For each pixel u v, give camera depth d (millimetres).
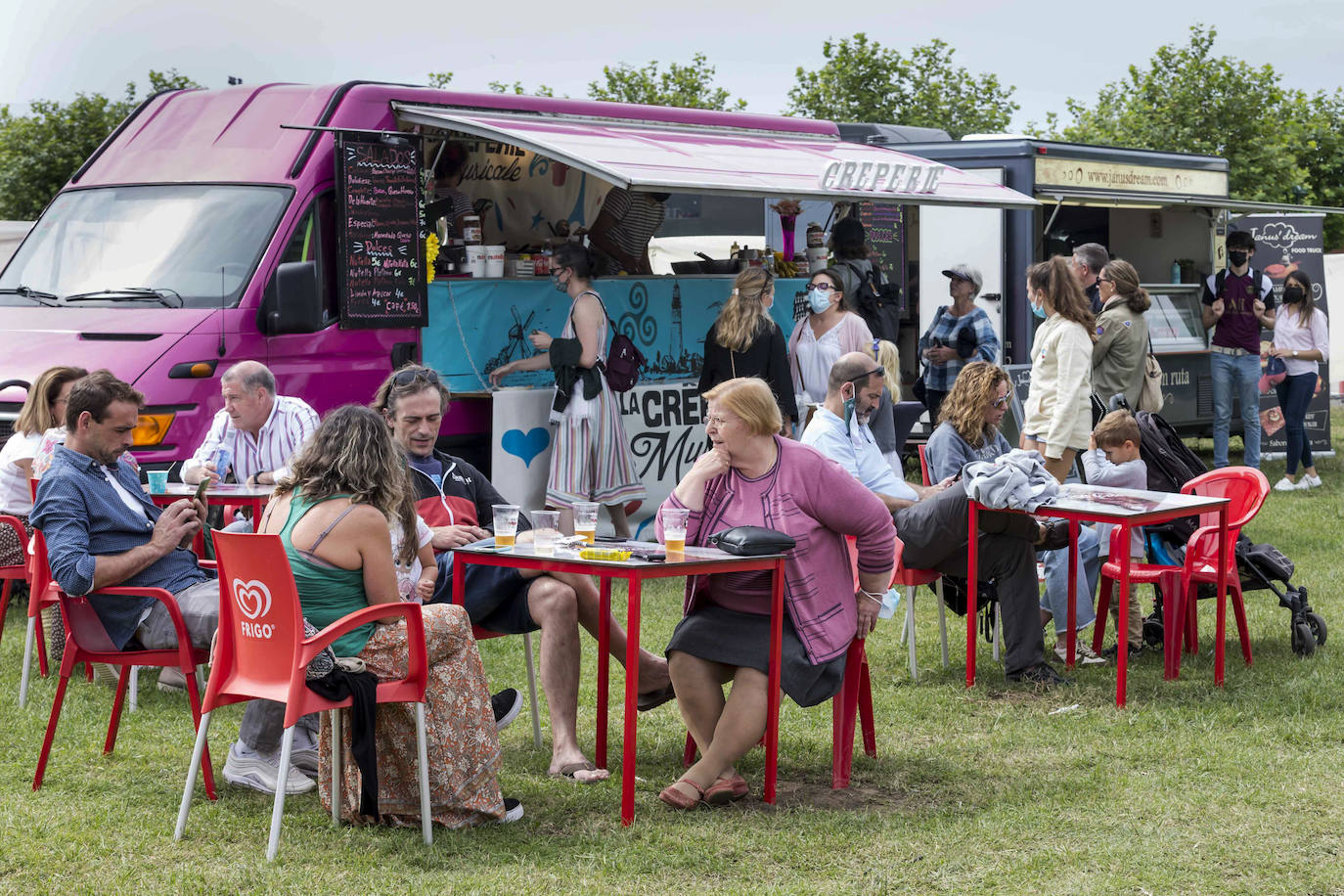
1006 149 13234
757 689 5090
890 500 6848
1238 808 4984
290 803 5031
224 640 4652
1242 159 24281
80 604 5246
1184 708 6270
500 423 9234
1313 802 5039
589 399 9320
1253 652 7332
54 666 6773
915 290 14023
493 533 5590
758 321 9578
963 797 5168
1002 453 7246
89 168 9430
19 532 6605
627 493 9562
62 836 4648
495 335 9445
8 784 5215
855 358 6801
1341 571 9203
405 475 5051
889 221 13773
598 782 5289
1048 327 8586
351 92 8820
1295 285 12898
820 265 11984
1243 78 24500
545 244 10250
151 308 8367
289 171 8656
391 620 4750
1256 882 4320
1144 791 5180
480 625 5660
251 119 9055
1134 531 7195
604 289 9977
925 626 8047
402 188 8852
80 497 5375
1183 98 24578
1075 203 13766
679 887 4312
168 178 9016
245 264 8414
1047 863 4488
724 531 5160
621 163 8414
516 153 10305
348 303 8578
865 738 5672
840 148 11625
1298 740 5801
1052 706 6375
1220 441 13781
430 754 4750
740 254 11141
